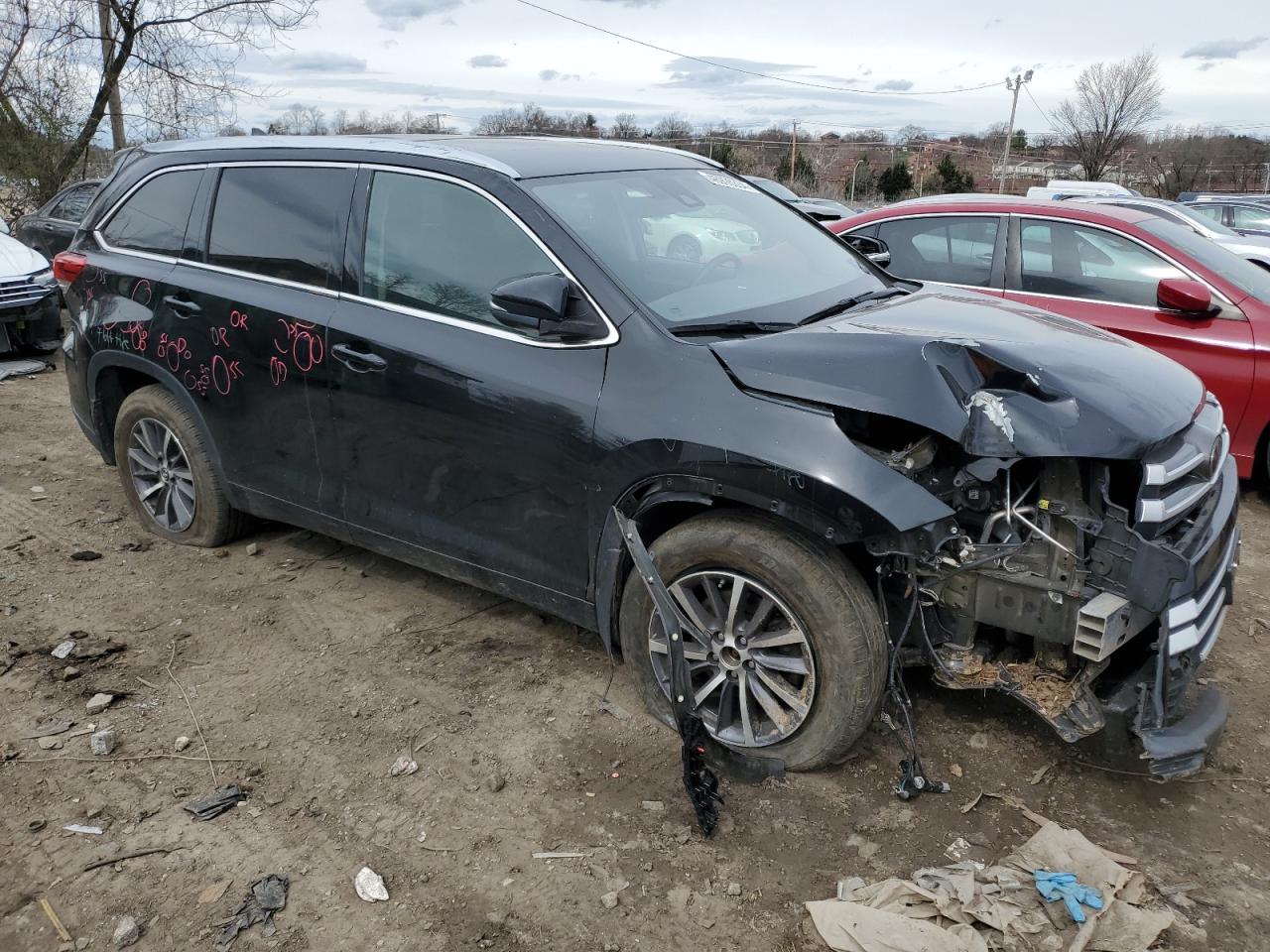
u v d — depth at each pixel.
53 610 4.21
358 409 3.78
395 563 4.68
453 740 3.30
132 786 3.07
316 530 4.23
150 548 4.86
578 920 2.54
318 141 4.10
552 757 3.20
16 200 16.14
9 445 6.51
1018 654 3.00
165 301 4.42
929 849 2.77
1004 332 3.18
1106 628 2.62
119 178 4.85
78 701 3.54
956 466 2.85
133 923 2.52
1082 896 2.51
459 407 3.46
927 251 6.37
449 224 3.59
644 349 3.09
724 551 2.94
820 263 3.99
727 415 2.88
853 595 2.82
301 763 3.19
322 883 2.67
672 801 2.98
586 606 3.38
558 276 3.14
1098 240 5.79
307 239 3.97
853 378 2.78
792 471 2.72
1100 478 2.70
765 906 2.57
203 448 4.52
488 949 2.45
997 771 3.11
